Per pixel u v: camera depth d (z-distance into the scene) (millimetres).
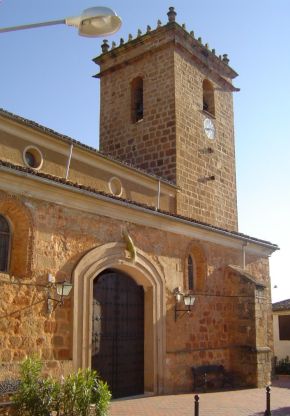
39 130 15375
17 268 12461
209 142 24328
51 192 13219
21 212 12547
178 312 17250
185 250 18047
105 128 25422
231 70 27047
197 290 18734
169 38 23656
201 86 24828
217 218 23578
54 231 13258
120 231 15297
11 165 12195
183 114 23031
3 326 11617
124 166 18344
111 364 14977
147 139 23359
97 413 10094
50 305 12727
